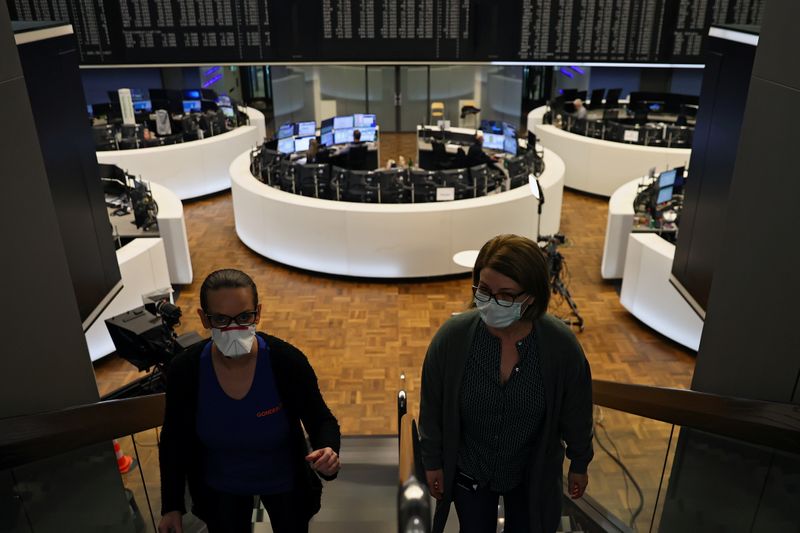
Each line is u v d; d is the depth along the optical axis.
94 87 16.47
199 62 10.49
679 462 2.70
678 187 8.77
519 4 10.19
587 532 3.02
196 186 11.82
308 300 8.16
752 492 2.15
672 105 13.76
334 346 7.14
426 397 1.92
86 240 3.97
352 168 11.13
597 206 11.59
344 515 3.16
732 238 2.90
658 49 10.34
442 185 9.19
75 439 2.30
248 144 12.62
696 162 4.63
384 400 6.25
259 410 1.94
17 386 2.45
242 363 1.90
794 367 2.38
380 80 16.53
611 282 8.62
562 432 1.94
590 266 9.09
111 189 9.48
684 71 16.09
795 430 1.87
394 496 3.31
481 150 10.77
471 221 8.46
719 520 2.37
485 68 16.61
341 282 8.64
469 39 10.36
